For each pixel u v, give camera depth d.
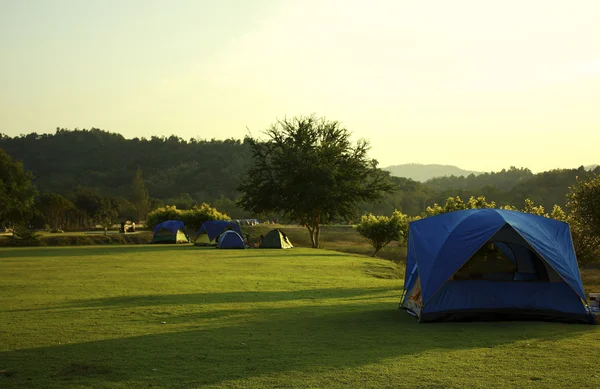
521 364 8.55
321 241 70.75
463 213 14.02
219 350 9.75
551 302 12.66
